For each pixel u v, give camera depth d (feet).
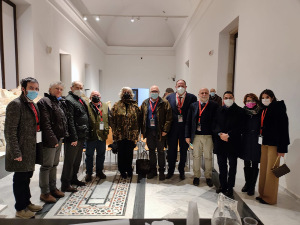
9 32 14.05
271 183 8.05
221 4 15.69
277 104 7.77
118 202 8.50
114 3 30.14
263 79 10.40
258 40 10.81
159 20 37.32
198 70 22.89
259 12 10.68
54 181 8.76
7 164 6.53
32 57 14.87
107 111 11.17
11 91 12.85
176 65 39.22
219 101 14.82
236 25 14.52
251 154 8.62
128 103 10.83
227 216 3.02
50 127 7.69
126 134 10.58
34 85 6.72
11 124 6.39
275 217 7.28
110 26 37.86
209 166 10.23
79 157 9.89
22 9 14.56
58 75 19.01
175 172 12.23
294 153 8.52
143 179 11.07
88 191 9.48
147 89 41.57
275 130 7.82
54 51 18.20
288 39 8.62
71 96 9.38
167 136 11.09
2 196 8.86
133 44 40.19
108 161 14.37
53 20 17.98
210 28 18.42
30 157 6.77
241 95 12.75
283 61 8.94
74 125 9.21
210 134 10.04
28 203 7.43
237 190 9.56
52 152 7.98
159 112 10.72
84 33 26.91
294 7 8.25
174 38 39.75
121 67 40.24
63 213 7.57
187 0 23.30
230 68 16.33
